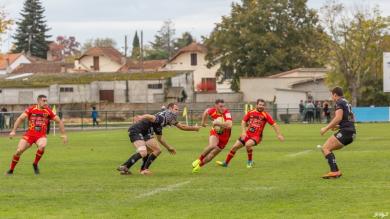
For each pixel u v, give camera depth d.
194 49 176.25
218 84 167.12
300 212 18.11
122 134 70.19
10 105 113.44
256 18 146.62
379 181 24.56
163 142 27.89
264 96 131.12
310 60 144.25
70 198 21.20
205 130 77.06
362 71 112.88
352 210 18.23
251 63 147.75
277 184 24.08
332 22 116.25
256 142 30.67
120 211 18.64
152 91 131.38
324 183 24.14
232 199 20.61
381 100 111.25
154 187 23.66
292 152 40.44
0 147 49.62
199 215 17.84
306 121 95.94
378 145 45.66
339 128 25.52
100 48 186.50
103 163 34.28
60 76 137.88
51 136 66.12
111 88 132.50
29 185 24.61
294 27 146.62
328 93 124.81
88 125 92.19
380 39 113.94
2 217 17.81
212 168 30.62
